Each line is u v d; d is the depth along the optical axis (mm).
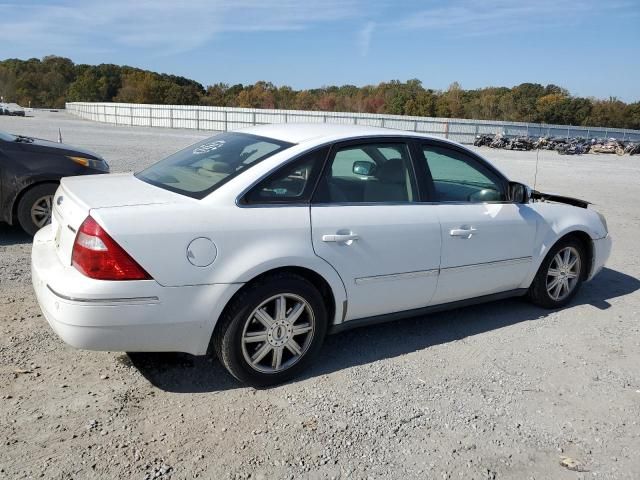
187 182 3598
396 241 3877
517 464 2912
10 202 6383
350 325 3893
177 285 3117
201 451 2842
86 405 3189
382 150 4035
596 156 34031
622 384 3850
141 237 3037
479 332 4613
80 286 2977
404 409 3361
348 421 3195
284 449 2904
